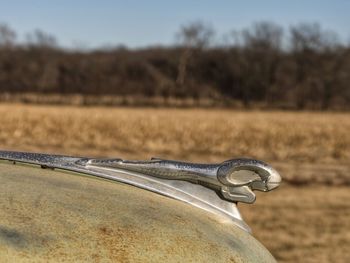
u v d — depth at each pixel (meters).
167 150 27.70
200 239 1.82
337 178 18.39
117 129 35.16
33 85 97.88
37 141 29.12
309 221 11.46
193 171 2.08
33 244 1.55
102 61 103.94
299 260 9.01
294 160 24.89
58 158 2.24
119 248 1.63
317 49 104.69
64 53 108.31
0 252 1.50
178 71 104.25
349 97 100.00
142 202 1.95
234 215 2.08
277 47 105.25
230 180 2.01
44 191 1.87
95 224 1.70
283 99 101.31
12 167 2.16
